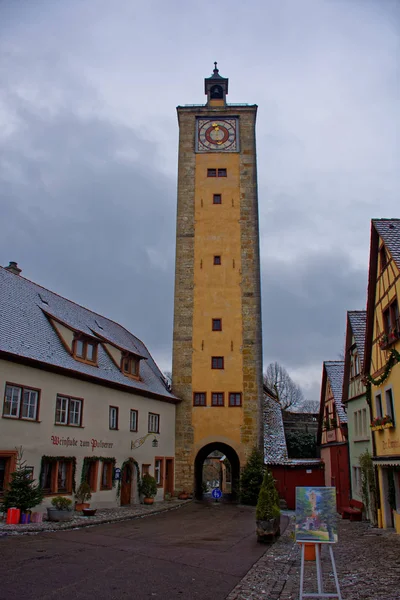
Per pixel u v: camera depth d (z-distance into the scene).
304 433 41.59
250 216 36.91
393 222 18.92
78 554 12.17
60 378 21.38
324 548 14.65
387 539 15.94
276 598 9.09
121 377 27.58
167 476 31.98
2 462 17.97
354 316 24.95
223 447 36.56
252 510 27.47
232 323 34.97
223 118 39.06
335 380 29.95
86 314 31.58
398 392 17.03
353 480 24.78
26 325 22.16
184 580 10.19
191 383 34.12
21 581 9.41
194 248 36.38
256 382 33.91
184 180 37.78
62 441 21.09
